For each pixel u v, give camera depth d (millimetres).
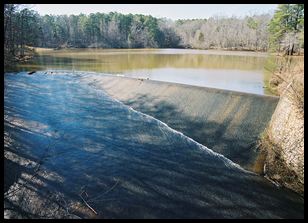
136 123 27078
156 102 30797
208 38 128125
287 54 48500
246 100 25172
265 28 105688
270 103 23688
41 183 17234
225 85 34656
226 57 72062
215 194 16438
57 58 73688
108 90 38281
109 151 21344
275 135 19812
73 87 40594
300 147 16938
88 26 132500
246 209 15234
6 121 26234
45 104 32219
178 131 25266
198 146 22516
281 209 15156
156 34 137875
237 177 18109
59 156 20375
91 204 15539
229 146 21656
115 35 135000
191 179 17906
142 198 16078
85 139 23281
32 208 15164
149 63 61125
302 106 17984
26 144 21984
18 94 35688
